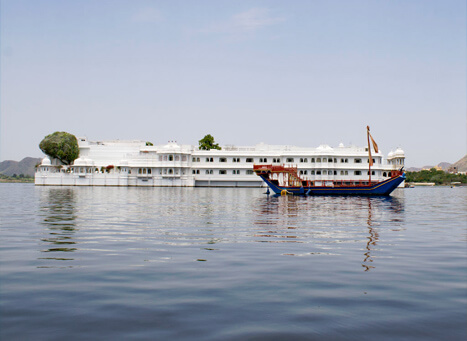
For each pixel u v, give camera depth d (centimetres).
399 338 727
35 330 755
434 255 1448
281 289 1006
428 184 17938
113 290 995
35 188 9144
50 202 4294
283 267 1243
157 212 3188
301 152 10206
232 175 10506
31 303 898
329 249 1558
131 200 4775
